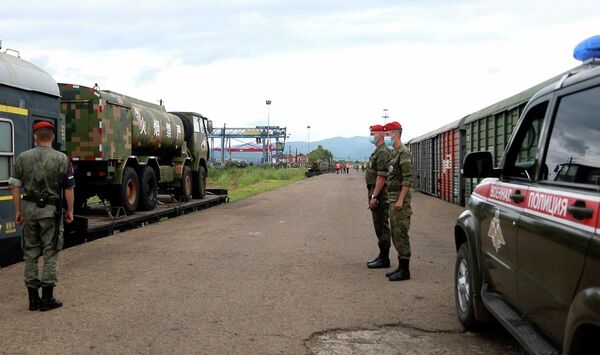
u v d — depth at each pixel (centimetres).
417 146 2984
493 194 463
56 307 590
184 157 1808
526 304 371
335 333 515
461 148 1886
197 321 548
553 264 315
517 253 384
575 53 355
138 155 1535
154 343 482
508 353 462
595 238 262
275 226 1336
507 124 1320
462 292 538
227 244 1040
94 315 565
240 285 701
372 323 545
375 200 795
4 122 780
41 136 586
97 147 1223
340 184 3941
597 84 304
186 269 800
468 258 514
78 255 914
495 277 446
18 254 827
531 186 371
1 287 687
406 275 731
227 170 5356
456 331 522
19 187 583
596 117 302
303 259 885
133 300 624
